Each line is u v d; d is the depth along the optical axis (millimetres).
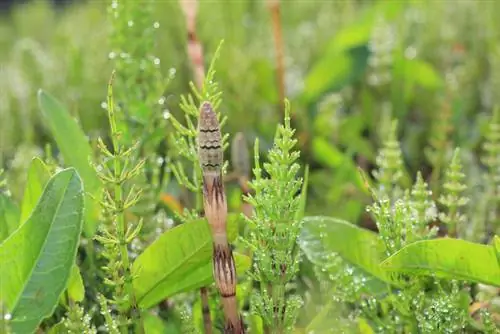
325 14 1037
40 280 487
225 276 476
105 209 527
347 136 816
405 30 935
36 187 528
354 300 540
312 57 996
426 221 556
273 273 494
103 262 582
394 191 628
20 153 705
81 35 1106
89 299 573
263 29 1046
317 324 538
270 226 494
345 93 909
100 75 882
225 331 488
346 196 709
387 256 528
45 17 1285
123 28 635
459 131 795
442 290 519
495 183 637
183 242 518
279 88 822
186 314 520
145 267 523
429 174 778
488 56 894
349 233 547
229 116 832
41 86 946
